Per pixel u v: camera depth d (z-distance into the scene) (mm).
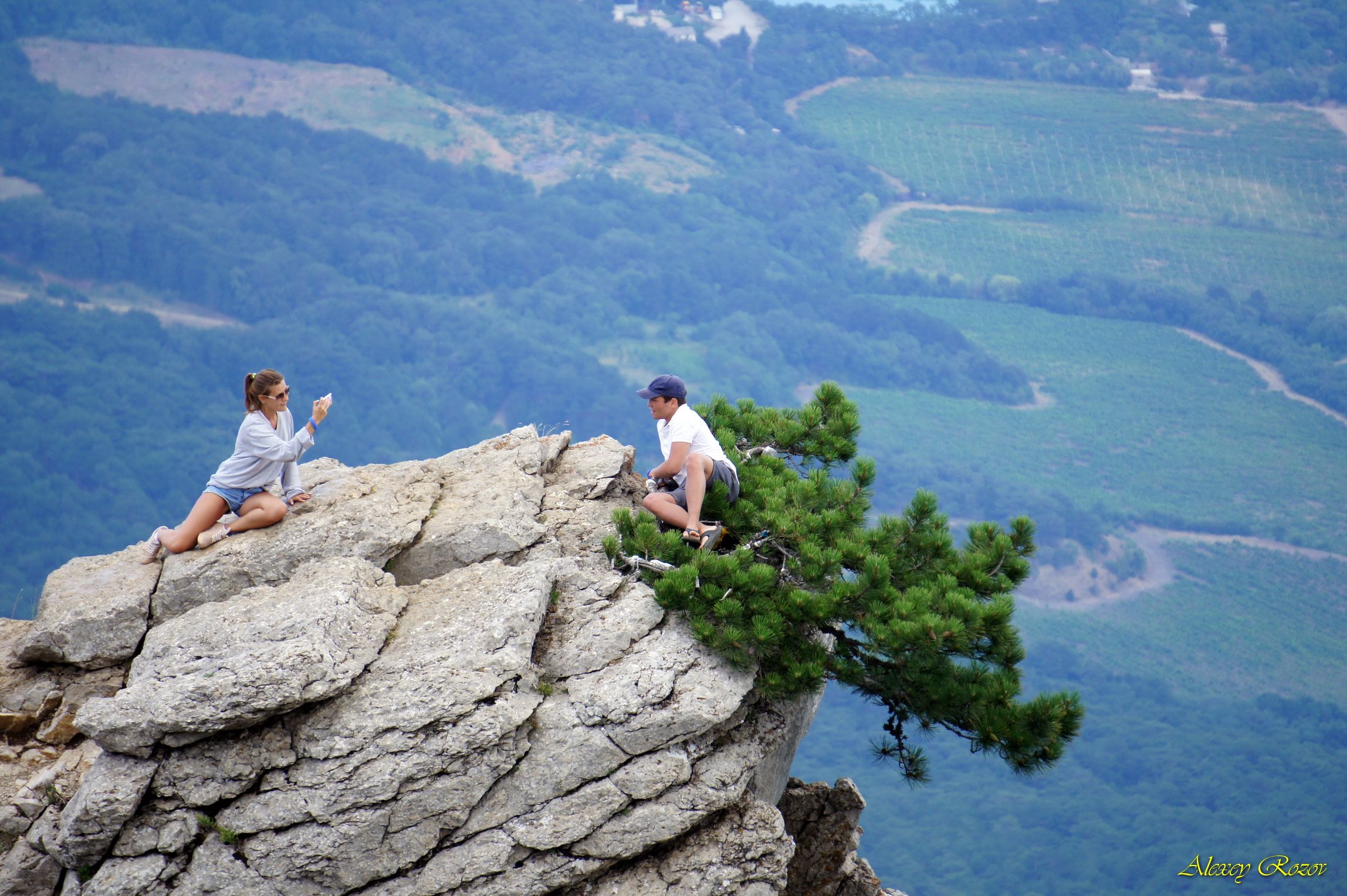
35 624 6828
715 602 6715
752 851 6270
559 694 6227
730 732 6598
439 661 6023
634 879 6105
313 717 5730
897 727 7434
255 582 6953
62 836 5422
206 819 5523
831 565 6922
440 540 7312
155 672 5723
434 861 5727
